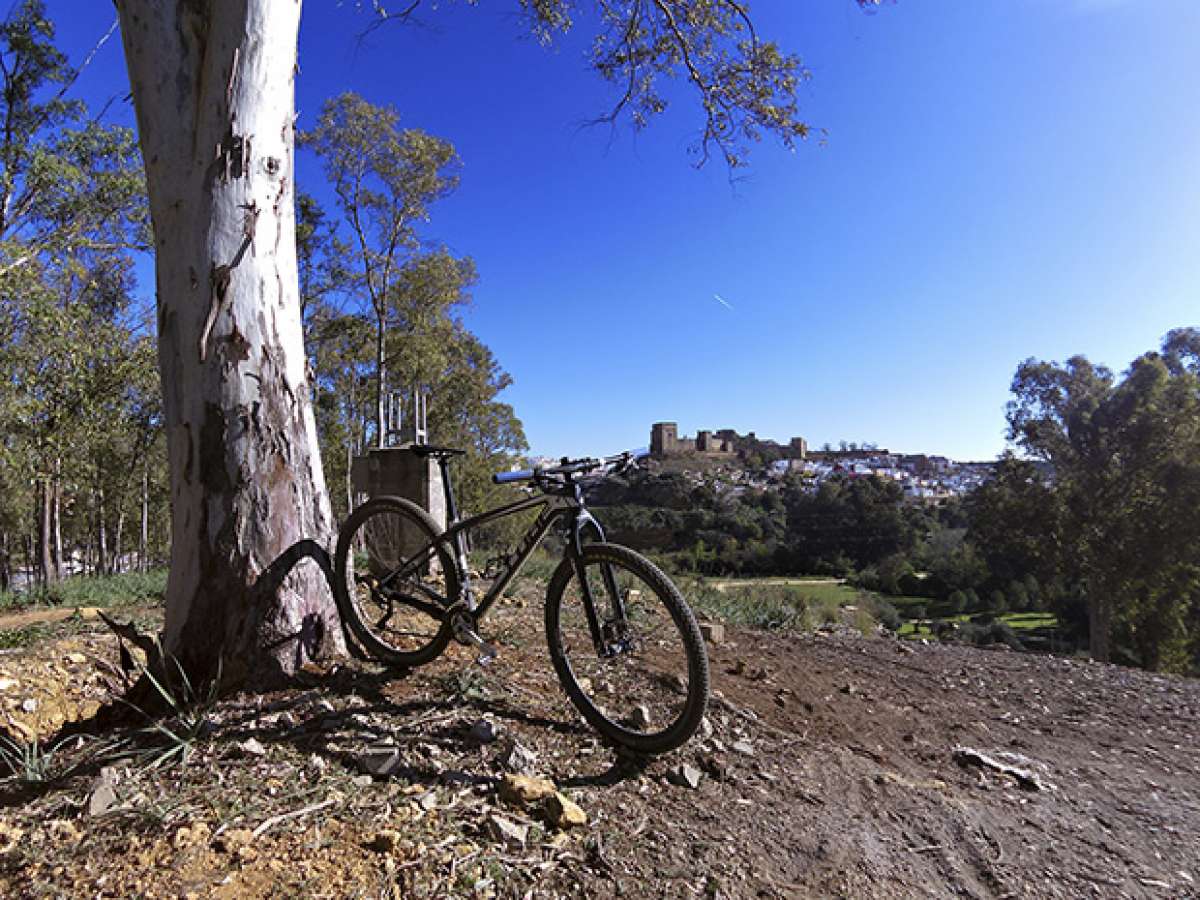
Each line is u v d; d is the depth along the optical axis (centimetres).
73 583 827
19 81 1314
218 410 279
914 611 2211
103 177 1375
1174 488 2362
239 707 259
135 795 194
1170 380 2483
